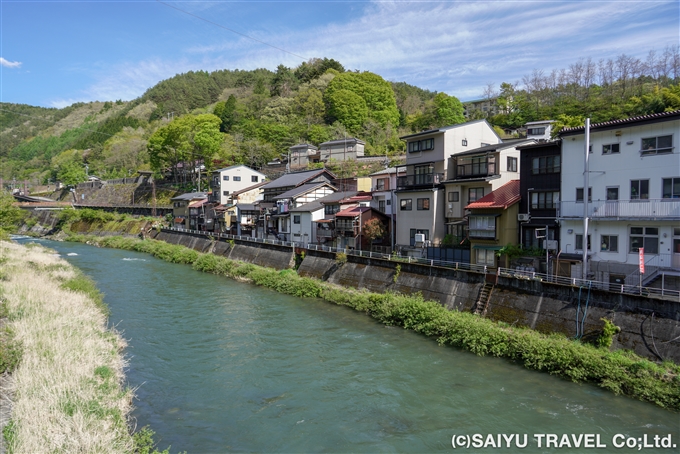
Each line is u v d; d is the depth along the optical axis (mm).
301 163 71562
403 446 12477
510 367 17844
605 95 63281
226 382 16922
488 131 35812
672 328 15891
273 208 50938
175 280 37875
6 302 21547
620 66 65250
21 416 11359
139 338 22000
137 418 13953
